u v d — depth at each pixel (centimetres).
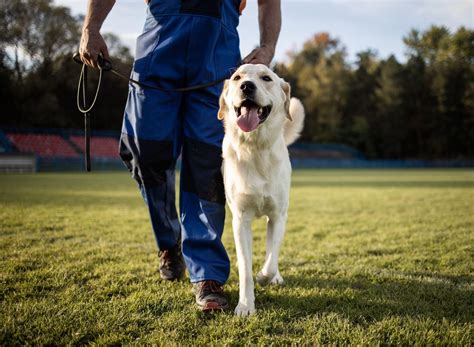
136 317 236
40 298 269
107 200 869
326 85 4741
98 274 327
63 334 217
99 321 231
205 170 293
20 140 2980
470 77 4816
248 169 274
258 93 274
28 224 558
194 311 251
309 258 399
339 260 387
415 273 340
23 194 973
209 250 281
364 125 4866
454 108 4803
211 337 214
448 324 230
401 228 562
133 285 297
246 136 273
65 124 3550
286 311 250
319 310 256
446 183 1548
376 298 274
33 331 218
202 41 289
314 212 736
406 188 1284
